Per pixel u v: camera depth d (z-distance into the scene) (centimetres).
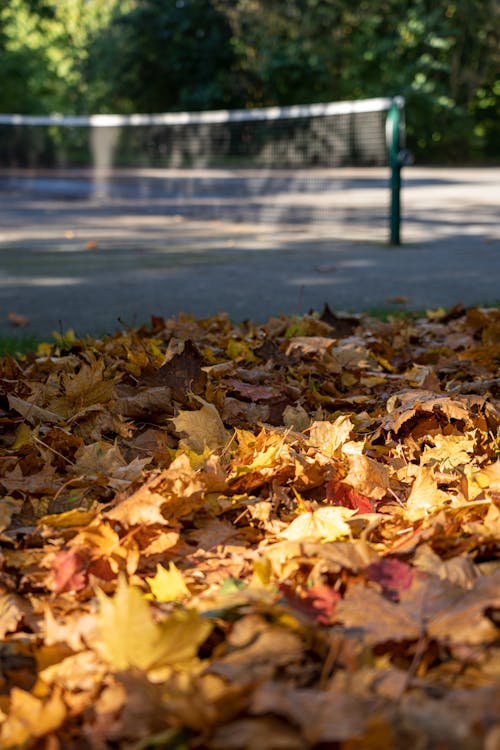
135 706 131
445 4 3225
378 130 1179
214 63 3412
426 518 218
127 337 423
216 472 241
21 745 132
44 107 3822
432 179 2284
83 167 2011
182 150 1627
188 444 275
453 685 140
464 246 1004
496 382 345
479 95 3422
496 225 1262
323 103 3309
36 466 268
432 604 160
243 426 304
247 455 263
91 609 179
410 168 2970
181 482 227
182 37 3434
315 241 1067
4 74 3781
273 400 329
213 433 280
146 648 145
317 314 496
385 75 3272
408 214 1427
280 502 239
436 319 534
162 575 186
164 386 329
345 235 1140
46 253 973
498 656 145
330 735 119
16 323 567
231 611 164
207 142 1558
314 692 130
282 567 187
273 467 251
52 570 198
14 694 139
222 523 224
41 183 1988
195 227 1255
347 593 165
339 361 385
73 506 236
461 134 3297
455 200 1691
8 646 167
